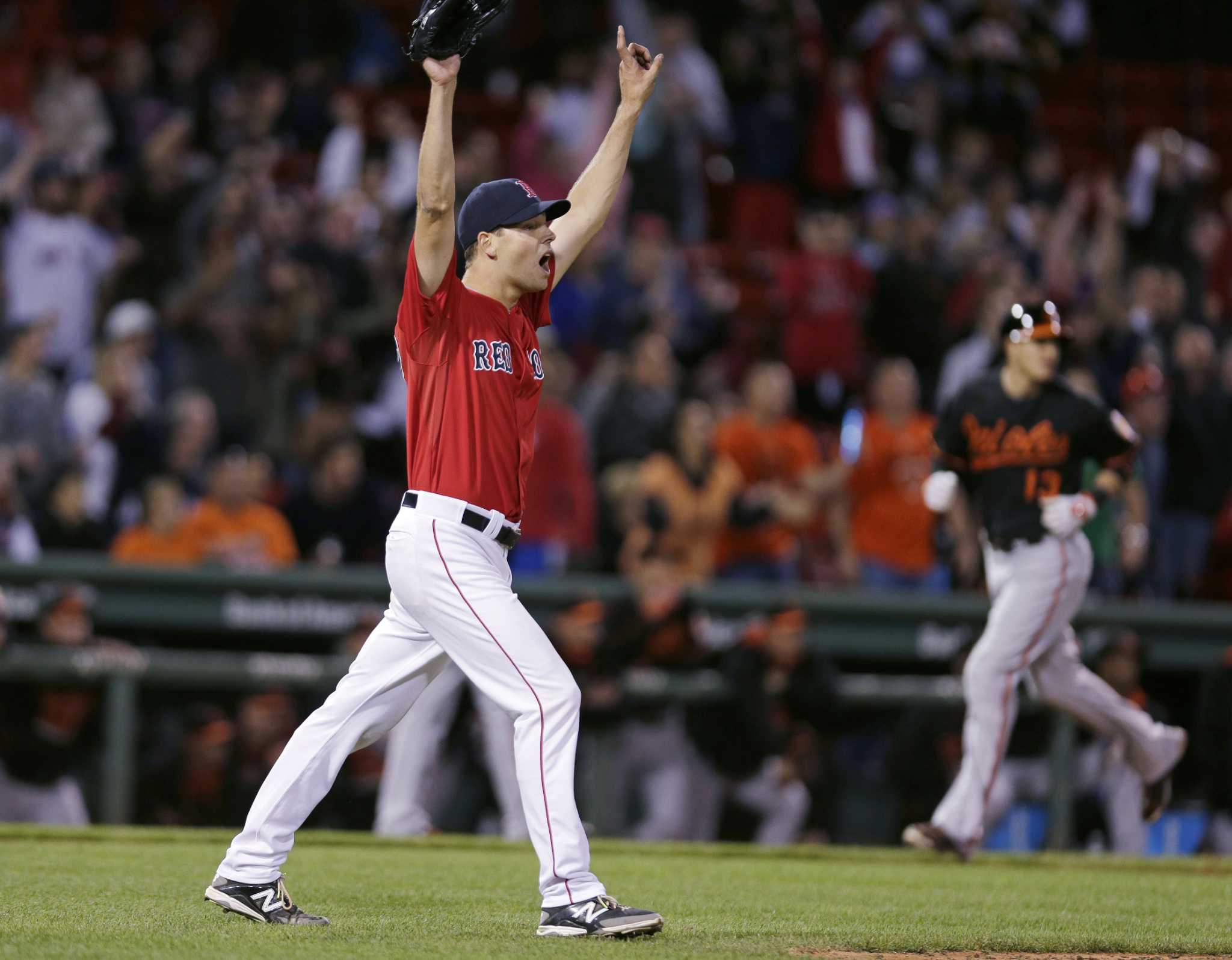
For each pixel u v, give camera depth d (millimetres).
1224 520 41500
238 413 39812
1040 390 23219
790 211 53281
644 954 13109
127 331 38125
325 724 14930
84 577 31750
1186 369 43812
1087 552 23438
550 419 38188
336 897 17594
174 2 52938
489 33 55469
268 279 41281
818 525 39031
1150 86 64000
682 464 37938
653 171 49375
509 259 14656
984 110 56406
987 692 23359
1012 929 16562
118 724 30672
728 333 47656
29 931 13938
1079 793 34562
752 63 53531
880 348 48125
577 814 14156
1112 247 51438
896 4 56844
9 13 50406
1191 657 36719
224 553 34031
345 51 51969
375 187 45000
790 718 33094
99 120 45781
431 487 14344
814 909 17922
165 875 19203
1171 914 18531
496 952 13055
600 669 32000
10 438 35500
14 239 40875
